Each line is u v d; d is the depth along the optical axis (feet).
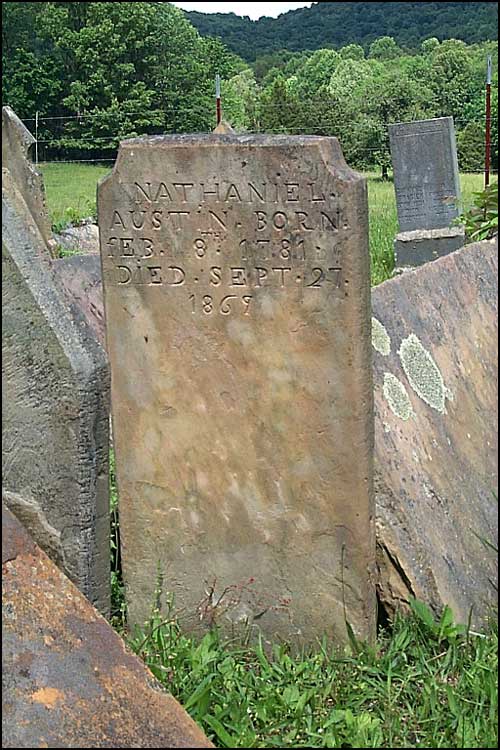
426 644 12.05
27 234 10.90
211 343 11.89
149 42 95.04
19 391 11.07
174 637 12.42
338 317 11.27
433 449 14.14
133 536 12.83
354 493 11.75
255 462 12.09
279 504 12.12
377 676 11.53
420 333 15.57
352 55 115.75
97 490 11.22
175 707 8.82
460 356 16.30
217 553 12.55
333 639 12.31
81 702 8.41
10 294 10.80
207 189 11.48
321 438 11.73
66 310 10.94
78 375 10.76
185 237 11.69
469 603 12.88
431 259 36.17
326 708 10.98
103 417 11.14
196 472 12.37
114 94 92.73
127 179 11.76
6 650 8.46
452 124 36.78
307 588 12.28
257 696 11.15
